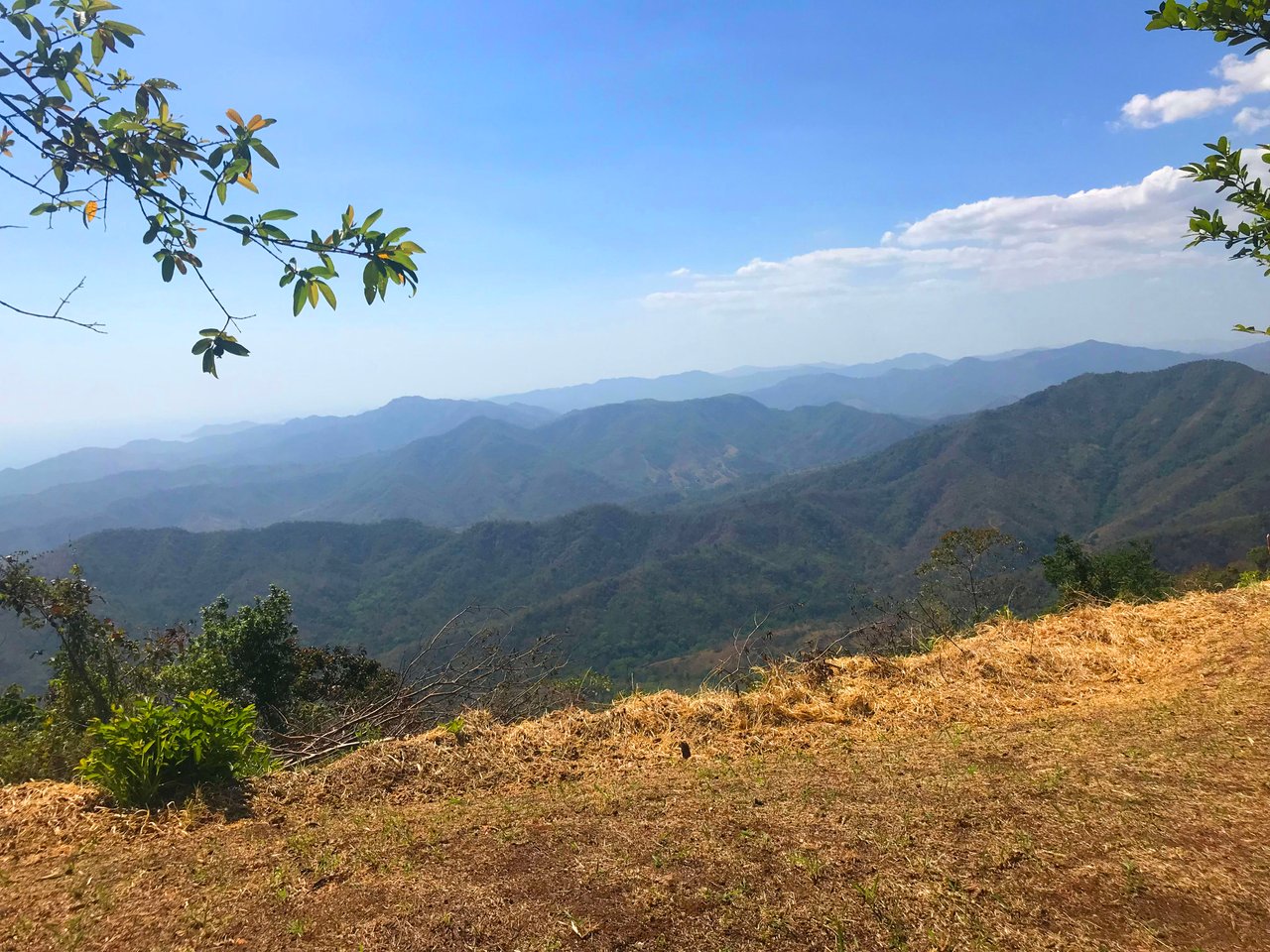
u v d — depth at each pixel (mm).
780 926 2107
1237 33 1716
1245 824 2430
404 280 1621
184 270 1601
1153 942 1910
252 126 1542
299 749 5066
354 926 2215
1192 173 2158
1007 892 2178
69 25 1569
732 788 3234
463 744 3904
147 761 3172
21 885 2520
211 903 2371
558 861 2580
